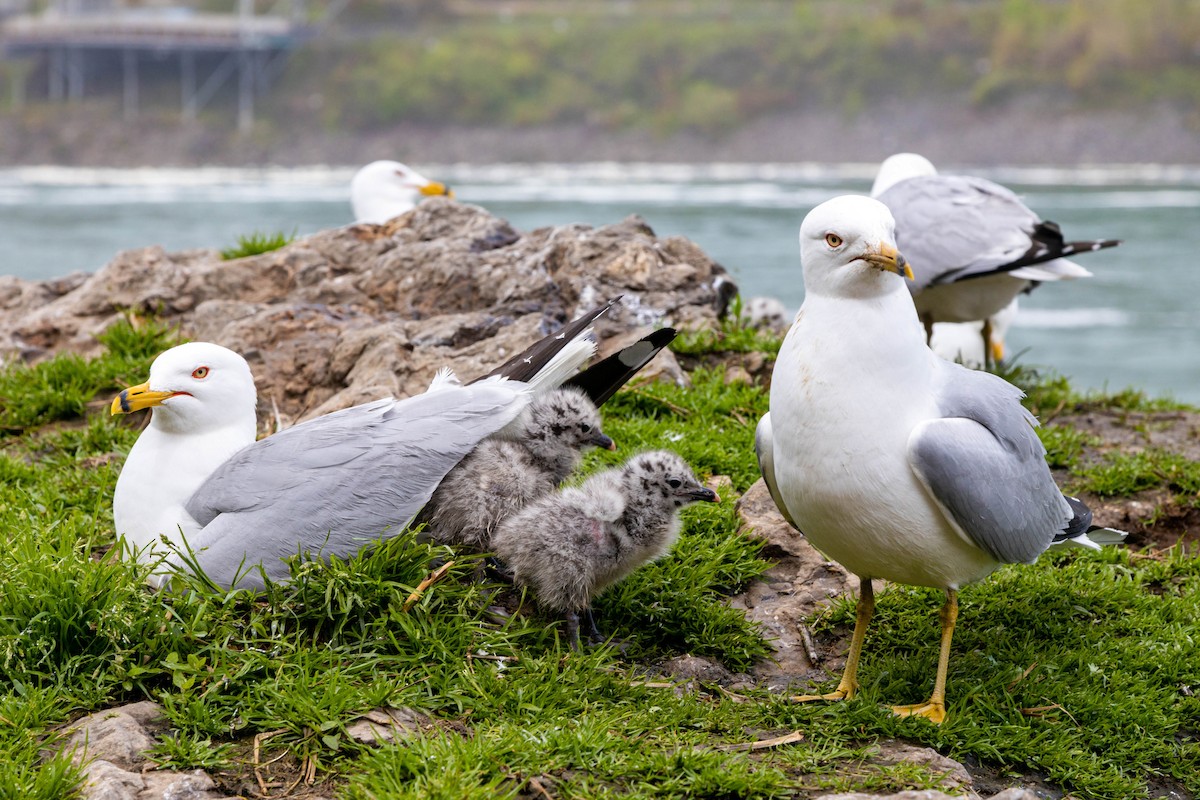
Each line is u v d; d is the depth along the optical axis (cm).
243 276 960
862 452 499
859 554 521
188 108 6981
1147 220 3622
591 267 923
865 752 480
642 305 901
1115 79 6506
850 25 7262
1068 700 538
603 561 544
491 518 563
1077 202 4072
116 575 513
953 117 6512
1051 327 2352
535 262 914
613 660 550
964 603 617
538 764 450
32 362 898
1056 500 546
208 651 498
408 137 6775
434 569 552
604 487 553
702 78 7081
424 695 493
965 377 533
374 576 523
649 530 554
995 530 506
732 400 810
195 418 567
